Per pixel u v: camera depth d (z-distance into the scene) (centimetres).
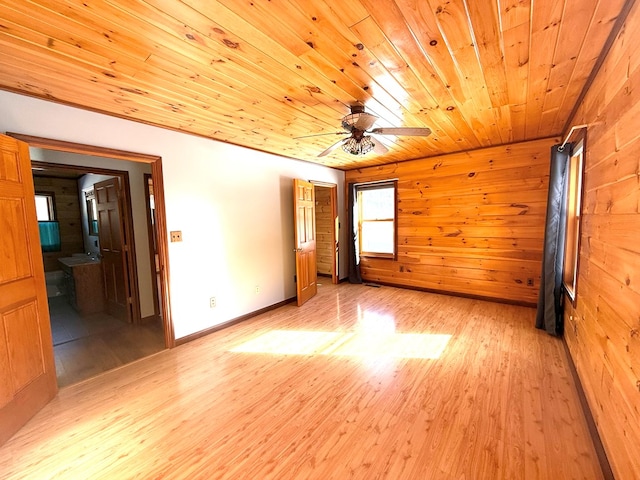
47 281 482
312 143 363
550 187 303
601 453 157
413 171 486
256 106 244
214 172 343
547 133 346
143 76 191
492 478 147
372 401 211
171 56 168
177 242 309
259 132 316
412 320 367
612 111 164
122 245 370
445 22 142
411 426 185
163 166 297
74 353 296
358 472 153
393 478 149
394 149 412
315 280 493
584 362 208
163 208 297
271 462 161
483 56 173
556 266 302
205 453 168
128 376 251
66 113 235
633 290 132
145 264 381
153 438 180
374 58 173
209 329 339
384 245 555
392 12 134
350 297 476
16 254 193
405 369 253
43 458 166
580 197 233
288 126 296
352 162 498
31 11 128
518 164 392
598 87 190
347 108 250
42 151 304
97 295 424
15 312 190
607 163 172
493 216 418
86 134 246
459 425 185
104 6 126
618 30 151
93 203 492
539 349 281
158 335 338
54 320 392
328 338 321
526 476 148
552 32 152
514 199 399
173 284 306
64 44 155
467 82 206
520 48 166
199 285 330
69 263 432
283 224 439
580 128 229
